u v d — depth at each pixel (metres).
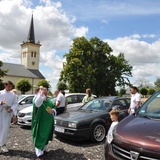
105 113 8.29
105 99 9.30
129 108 8.64
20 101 13.24
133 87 8.49
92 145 7.52
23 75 89.31
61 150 6.87
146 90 56.75
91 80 41.75
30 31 95.38
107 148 3.92
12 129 10.52
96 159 6.00
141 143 3.36
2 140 6.60
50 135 6.25
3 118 6.64
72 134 7.49
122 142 3.60
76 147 7.24
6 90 6.75
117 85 47.03
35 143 5.96
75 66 42.41
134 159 3.33
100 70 43.66
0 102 6.60
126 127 4.00
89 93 11.72
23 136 8.93
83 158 6.09
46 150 6.50
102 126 8.02
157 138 3.40
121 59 47.00
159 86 72.75
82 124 7.54
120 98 9.47
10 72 86.88
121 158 3.54
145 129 3.74
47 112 6.17
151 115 4.49
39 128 6.04
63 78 42.75
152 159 3.19
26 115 10.70
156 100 4.99
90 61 44.00
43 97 6.02
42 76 94.38
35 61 95.38
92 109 8.97
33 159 6.02
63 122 7.81
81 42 43.97
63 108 9.73
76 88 41.56
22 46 97.06
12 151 6.75
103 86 44.41
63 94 9.96
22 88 59.81
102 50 44.78
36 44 95.31
